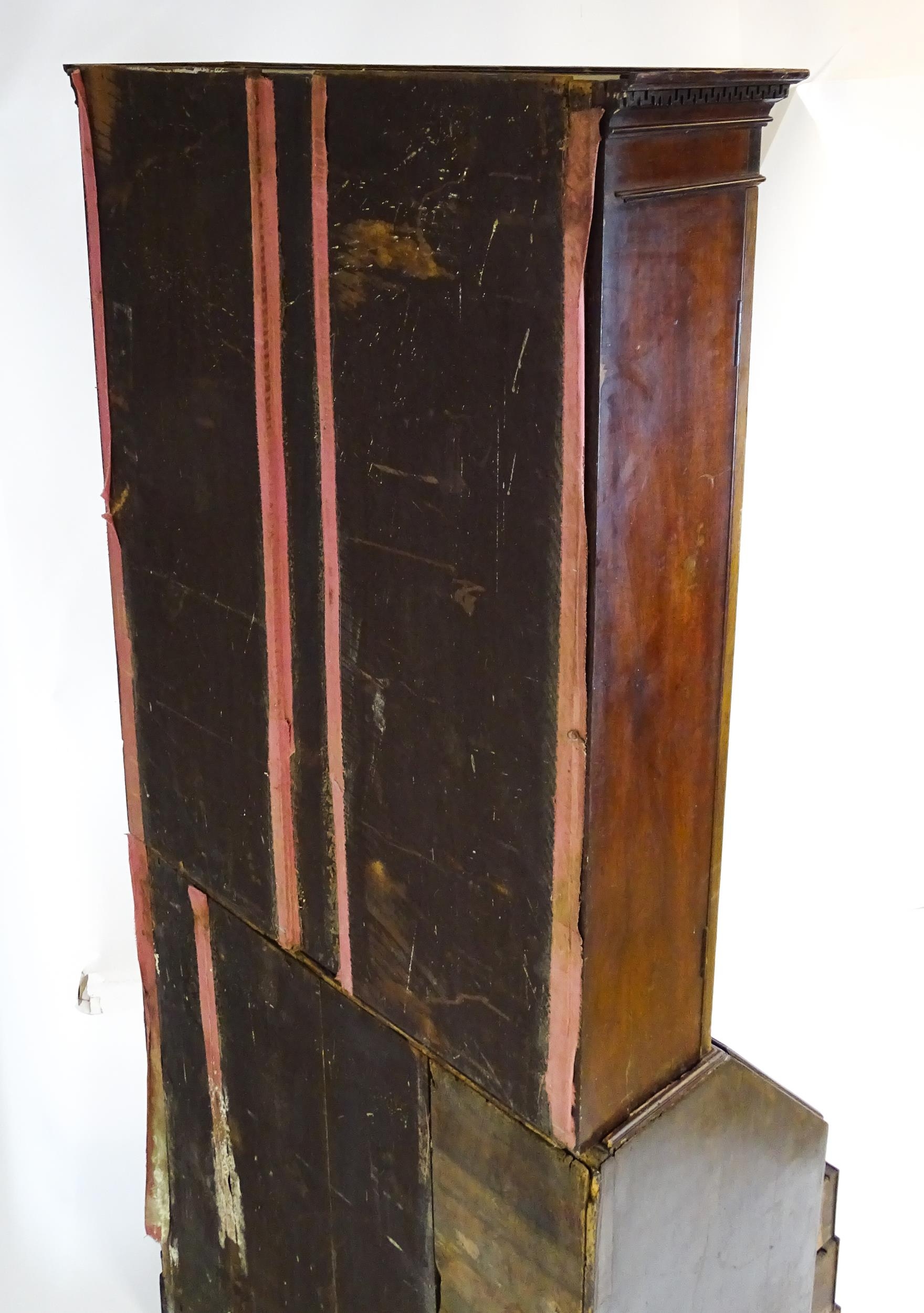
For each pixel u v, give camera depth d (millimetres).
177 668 1496
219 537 1358
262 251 1186
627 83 855
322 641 1273
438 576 1122
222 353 1272
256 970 1530
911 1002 2525
